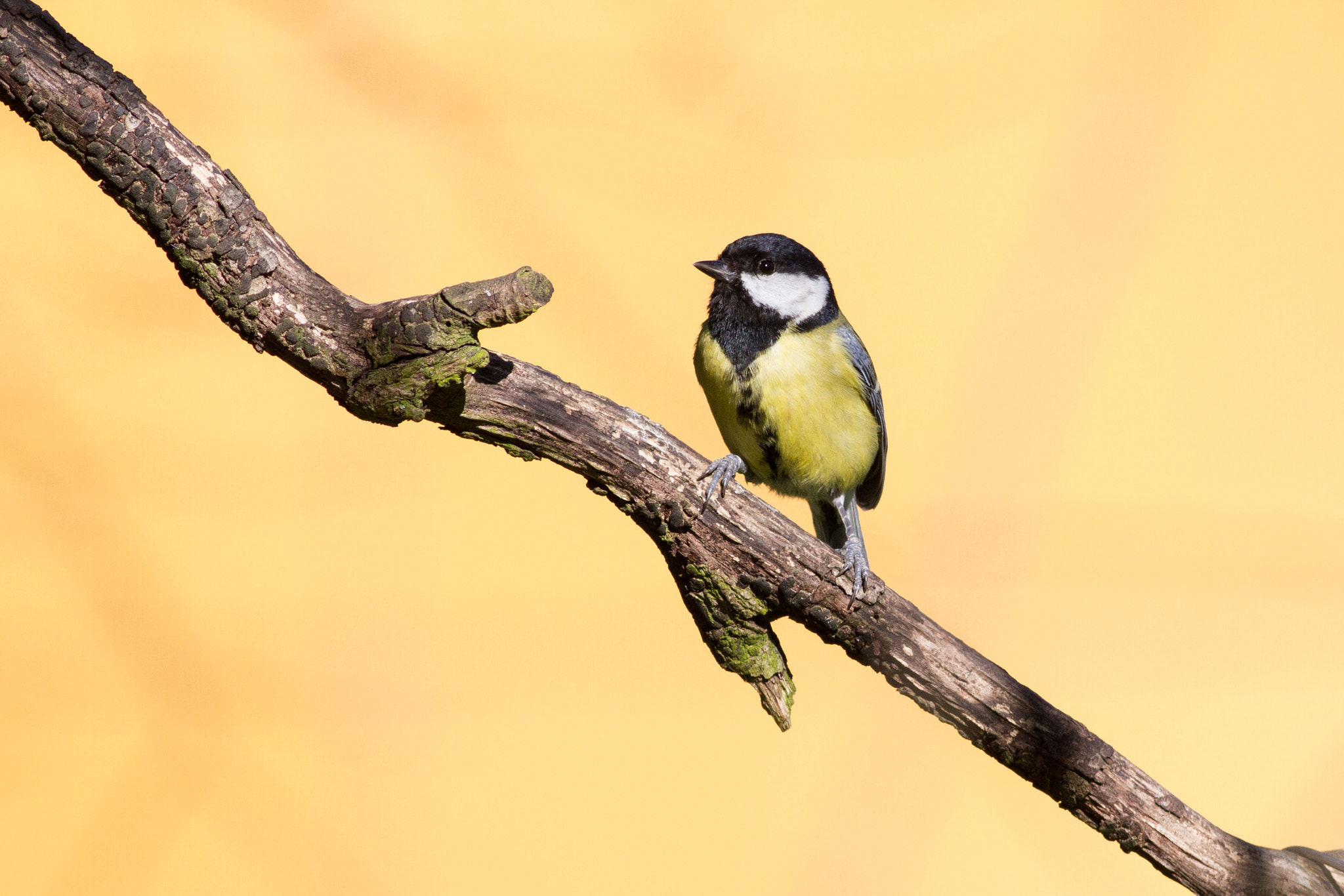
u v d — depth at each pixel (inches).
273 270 191.0
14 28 183.0
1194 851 215.6
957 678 221.3
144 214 188.5
